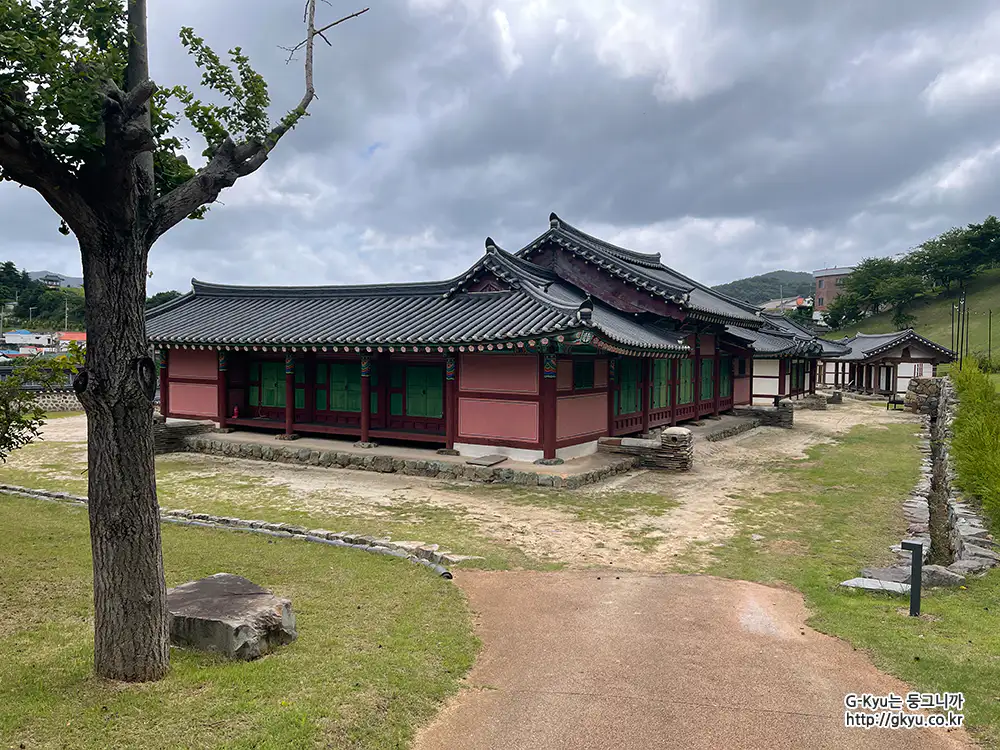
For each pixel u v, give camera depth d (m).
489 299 18.56
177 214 5.29
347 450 18.50
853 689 5.75
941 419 27.56
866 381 55.22
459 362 17.88
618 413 20.06
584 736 5.07
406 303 20.30
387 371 20.30
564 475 15.22
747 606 7.91
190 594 6.59
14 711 4.71
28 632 6.43
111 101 4.59
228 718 4.72
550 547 10.63
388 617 7.11
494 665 6.30
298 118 5.92
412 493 14.70
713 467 18.48
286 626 6.27
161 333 22.14
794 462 19.62
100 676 5.26
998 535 9.81
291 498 14.19
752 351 31.05
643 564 9.82
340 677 5.49
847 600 8.01
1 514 11.70
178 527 11.02
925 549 10.38
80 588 7.75
